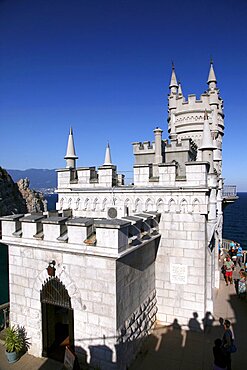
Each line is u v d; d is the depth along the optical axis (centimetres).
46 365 902
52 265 899
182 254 1148
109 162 1873
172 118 2133
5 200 8244
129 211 1234
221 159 2109
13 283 1014
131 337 916
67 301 892
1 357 947
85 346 852
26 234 945
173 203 1151
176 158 1379
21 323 998
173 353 982
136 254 973
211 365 913
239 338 1091
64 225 878
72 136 1504
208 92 2020
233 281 1795
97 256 800
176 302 1166
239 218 10894
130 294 918
